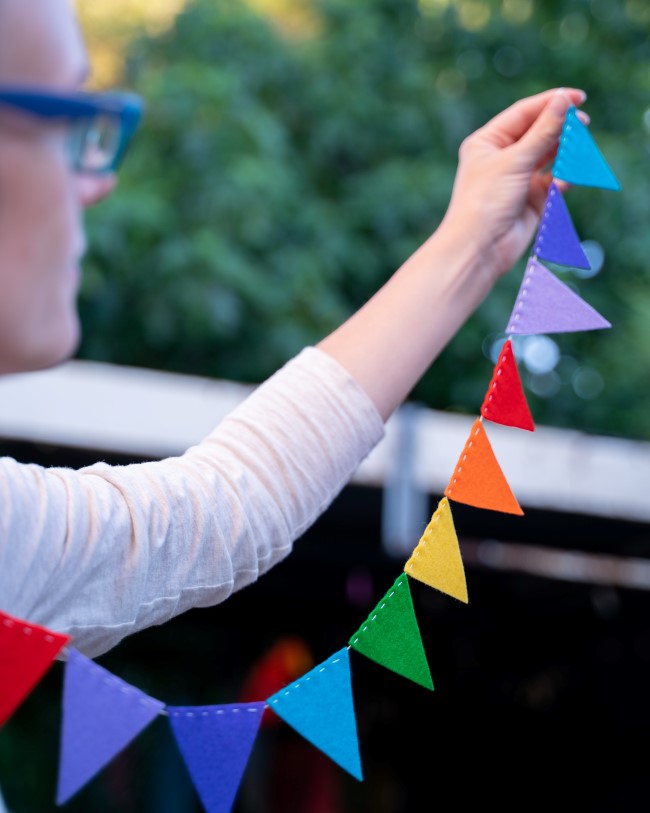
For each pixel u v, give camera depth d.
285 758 5.37
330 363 1.08
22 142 0.74
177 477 0.96
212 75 6.53
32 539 0.82
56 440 3.59
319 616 6.12
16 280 0.75
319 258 6.52
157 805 5.57
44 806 5.96
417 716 5.98
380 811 5.68
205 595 0.96
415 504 3.91
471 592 5.88
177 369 6.44
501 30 7.56
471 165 1.21
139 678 6.46
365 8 7.39
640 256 7.18
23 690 0.78
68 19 0.80
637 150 7.36
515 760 6.04
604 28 7.66
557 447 4.14
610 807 6.00
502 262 1.17
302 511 1.03
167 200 6.28
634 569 5.56
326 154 6.94
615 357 7.20
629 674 6.04
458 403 6.90
